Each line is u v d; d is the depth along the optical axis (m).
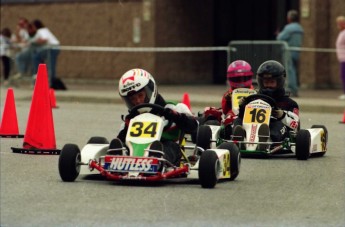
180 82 106.81
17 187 36.75
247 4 107.00
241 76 52.91
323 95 90.50
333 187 38.12
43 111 47.38
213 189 36.66
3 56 106.12
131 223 29.98
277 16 104.50
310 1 96.19
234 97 51.56
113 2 108.31
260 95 47.47
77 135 57.88
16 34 117.12
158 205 33.03
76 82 112.31
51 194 35.03
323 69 97.94
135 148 36.62
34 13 115.19
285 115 47.88
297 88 89.50
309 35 96.44
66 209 32.12
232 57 88.25
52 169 41.88
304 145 46.19
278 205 33.59
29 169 41.84
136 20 106.50
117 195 34.81
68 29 112.44
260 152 45.91
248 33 107.19
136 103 38.22
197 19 107.75
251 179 39.91
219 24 108.81
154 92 38.44
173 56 106.19
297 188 37.69
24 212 31.58
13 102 55.34
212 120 52.16
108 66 109.50
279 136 46.72
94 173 38.56
